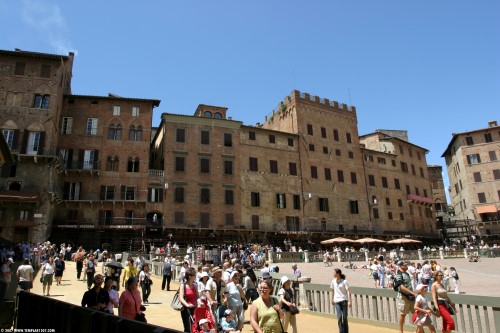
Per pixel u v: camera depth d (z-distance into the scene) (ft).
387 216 247.29
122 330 20.47
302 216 210.59
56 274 84.28
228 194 191.62
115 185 173.68
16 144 153.69
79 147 174.40
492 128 273.75
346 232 218.18
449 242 278.46
